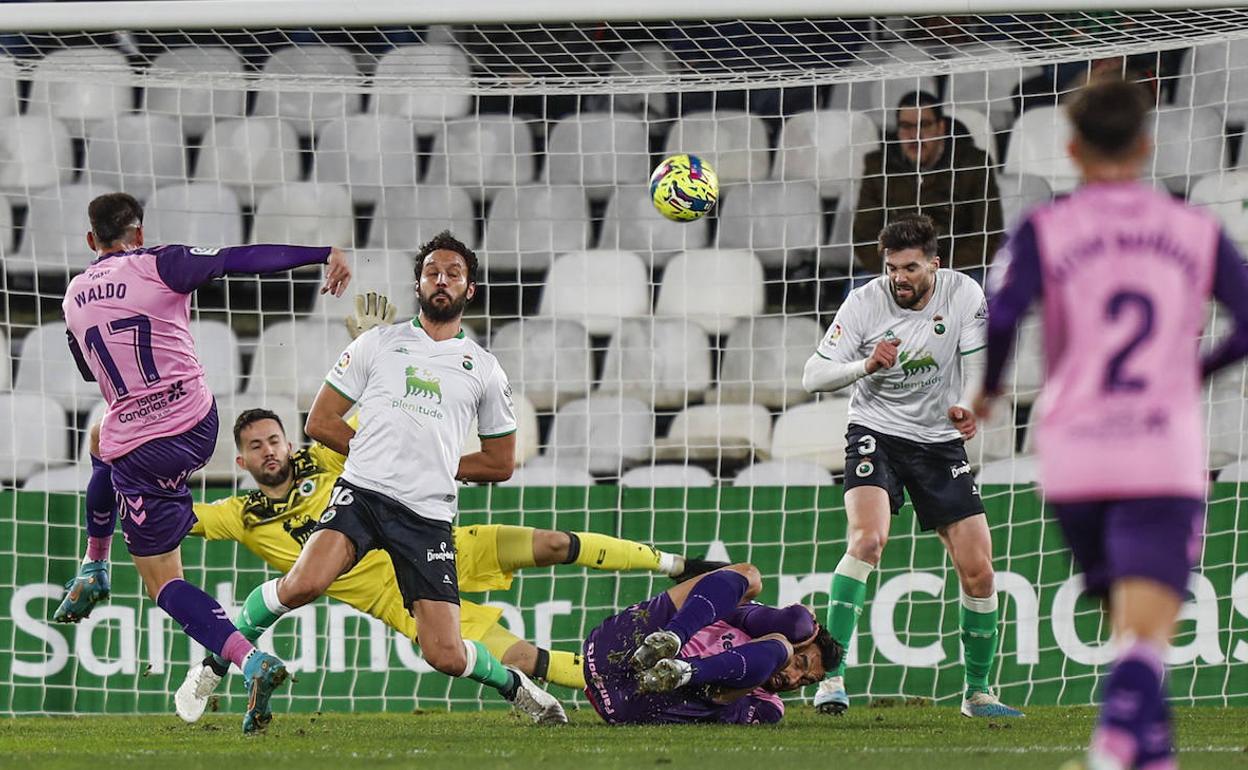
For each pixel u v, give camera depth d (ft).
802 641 64.44
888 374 70.64
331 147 120.78
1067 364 35.40
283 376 110.83
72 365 110.01
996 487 86.94
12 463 98.58
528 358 115.65
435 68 116.06
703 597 62.69
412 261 118.42
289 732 63.82
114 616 86.33
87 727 69.31
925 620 85.30
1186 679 82.12
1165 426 34.50
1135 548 33.86
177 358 60.75
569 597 87.66
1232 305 35.45
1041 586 84.58
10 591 86.17
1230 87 111.55
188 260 59.82
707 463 111.45
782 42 103.91
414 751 52.42
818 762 47.32
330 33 117.19
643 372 114.93
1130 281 34.94
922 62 85.66
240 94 120.78
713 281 116.16
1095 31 85.05
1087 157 36.35
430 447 60.75
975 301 70.18
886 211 97.71
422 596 61.00
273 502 74.43
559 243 118.52
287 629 85.25
